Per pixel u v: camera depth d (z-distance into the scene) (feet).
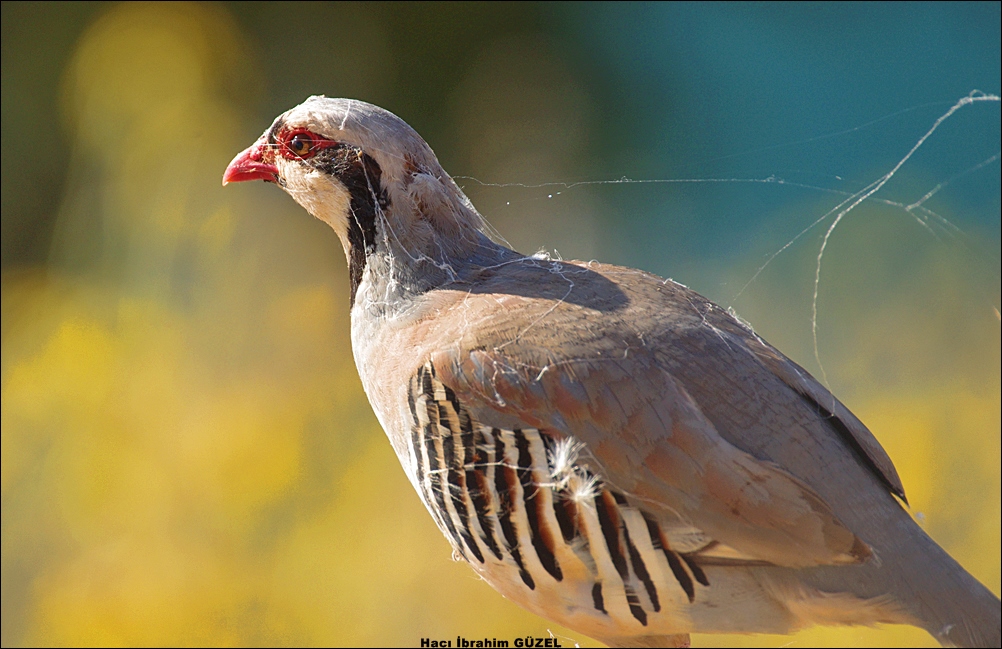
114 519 36.96
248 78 64.28
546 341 17.72
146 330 41.68
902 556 16.99
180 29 50.70
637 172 64.95
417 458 18.88
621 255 57.16
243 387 41.42
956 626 16.57
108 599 35.68
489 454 17.84
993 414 40.22
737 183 61.36
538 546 17.84
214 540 36.94
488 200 60.70
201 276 43.50
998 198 54.34
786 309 48.60
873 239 51.52
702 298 19.47
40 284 55.36
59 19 66.39
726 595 17.66
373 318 20.07
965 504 37.35
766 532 16.75
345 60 71.36
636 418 17.08
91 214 49.03
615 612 18.11
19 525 37.29
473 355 17.95
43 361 41.52
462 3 74.23
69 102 63.41
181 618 35.19
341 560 36.11
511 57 73.72
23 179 65.57
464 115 71.10
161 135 45.93
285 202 50.16
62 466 38.06
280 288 46.85
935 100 60.90
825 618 17.58
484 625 33.91
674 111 70.38
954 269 48.78
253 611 35.50
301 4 69.87
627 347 17.54
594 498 17.24
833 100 63.87
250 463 38.11
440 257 20.07
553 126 69.05
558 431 17.31
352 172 20.20
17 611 36.22
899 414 40.42
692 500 16.90
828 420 18.13
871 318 46.98
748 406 17.35
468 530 18.48
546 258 20.74
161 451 38.32
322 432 40.45
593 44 75.66
